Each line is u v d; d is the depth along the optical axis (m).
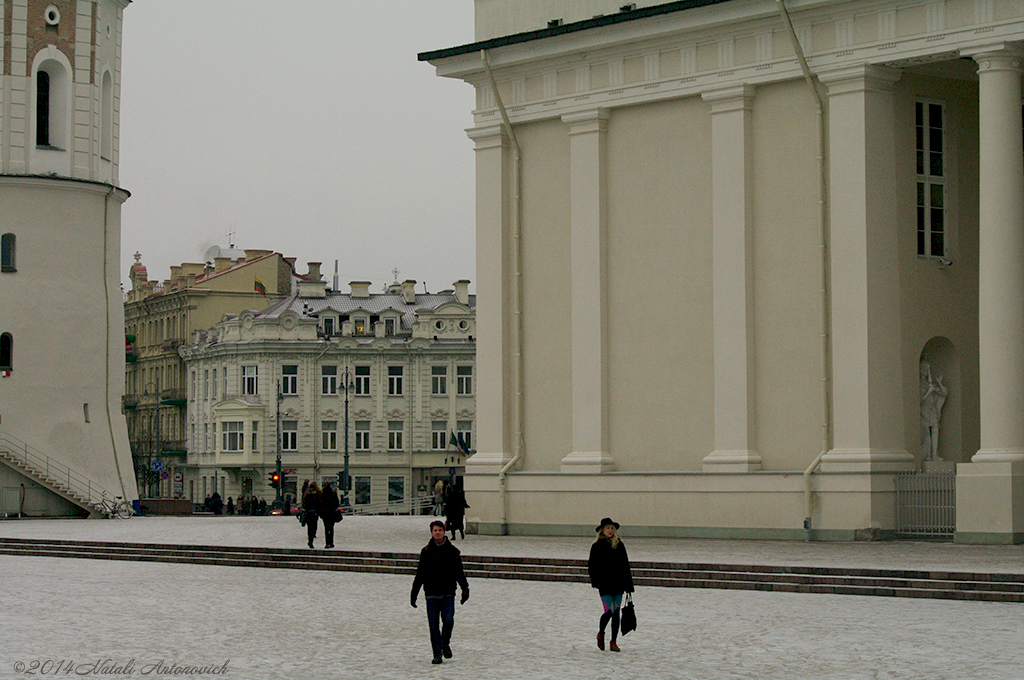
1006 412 36.00
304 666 20.50
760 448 40.59
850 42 38.69
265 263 123.00
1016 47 36.28
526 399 45.56
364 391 111.44
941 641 21.62
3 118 65.25
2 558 42.25
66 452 65.38
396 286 120.56
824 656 20.56
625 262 43.53
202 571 37.06
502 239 45.97
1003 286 36.19
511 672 19.78
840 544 37.06
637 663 20.36
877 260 38.81
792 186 40.12
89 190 67.00
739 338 40.75
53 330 65.75
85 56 67.00
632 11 42.19
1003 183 36.28
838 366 38.94
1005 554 32.53
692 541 39.69
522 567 33.12
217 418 112.94
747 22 40.56
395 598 29.47
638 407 43.12
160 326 126.31
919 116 40.59
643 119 43.22
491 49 45.53
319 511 39.22
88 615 26.72
